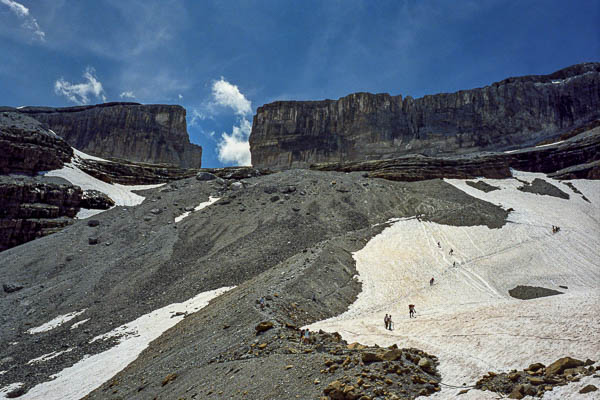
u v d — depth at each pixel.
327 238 61.75
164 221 73.75
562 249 53.09
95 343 33.25
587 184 82.94
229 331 25.23
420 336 22.80
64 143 95.62
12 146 79.81
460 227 62.56
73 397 23.27
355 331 26.59
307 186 89.81
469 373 14.63
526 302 27.16
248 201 82.50
